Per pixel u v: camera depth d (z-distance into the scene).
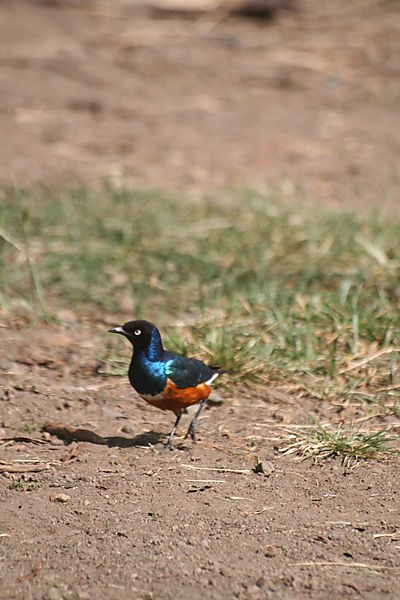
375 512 10.14
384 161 24.81
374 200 21.75
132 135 25.59
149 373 11.28
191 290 16.80
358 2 39.16
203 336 14.77
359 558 9.21
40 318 15.66
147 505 10.17
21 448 11.65
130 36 33.44
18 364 14.09
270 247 18.25
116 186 21.44
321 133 26.92
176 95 29.25
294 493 10.57
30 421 12.38
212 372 11.85
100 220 19.02
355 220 19.53
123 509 10.07
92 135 25.41
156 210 19.88
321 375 13.88
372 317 15.20
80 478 10.82
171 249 18.11
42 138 24.86
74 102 27.62
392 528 9.79
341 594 8.55
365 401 13.11
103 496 10.38
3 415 12.51
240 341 14.61
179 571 8.88
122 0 36.56
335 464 11.31
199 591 8.57
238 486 10.71
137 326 11.26
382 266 17.33
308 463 11.36
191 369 11.46
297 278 17.06
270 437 12.09
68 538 9.48
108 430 12.26
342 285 16.16
